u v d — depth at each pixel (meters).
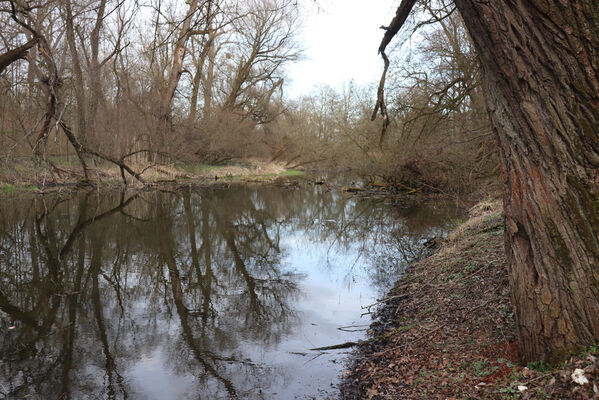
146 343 5.68
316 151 38.06
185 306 7.16
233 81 33.41
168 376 4.79
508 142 3.23
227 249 11.46
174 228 14.09
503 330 4.48
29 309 6.98
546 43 2.81
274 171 37.41
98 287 8.20
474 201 17.84
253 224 15.15
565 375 2.85
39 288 8.07
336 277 8.67
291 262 10.10
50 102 15.60
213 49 27.08
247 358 5.16
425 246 10.54
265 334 5.91
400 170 21.56
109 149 23.38
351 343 5.41
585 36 2.68
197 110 29.80
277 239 12.80
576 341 2.99
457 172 18.64
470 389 3.51
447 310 5.61
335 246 11.69
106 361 5.18
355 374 4.62
